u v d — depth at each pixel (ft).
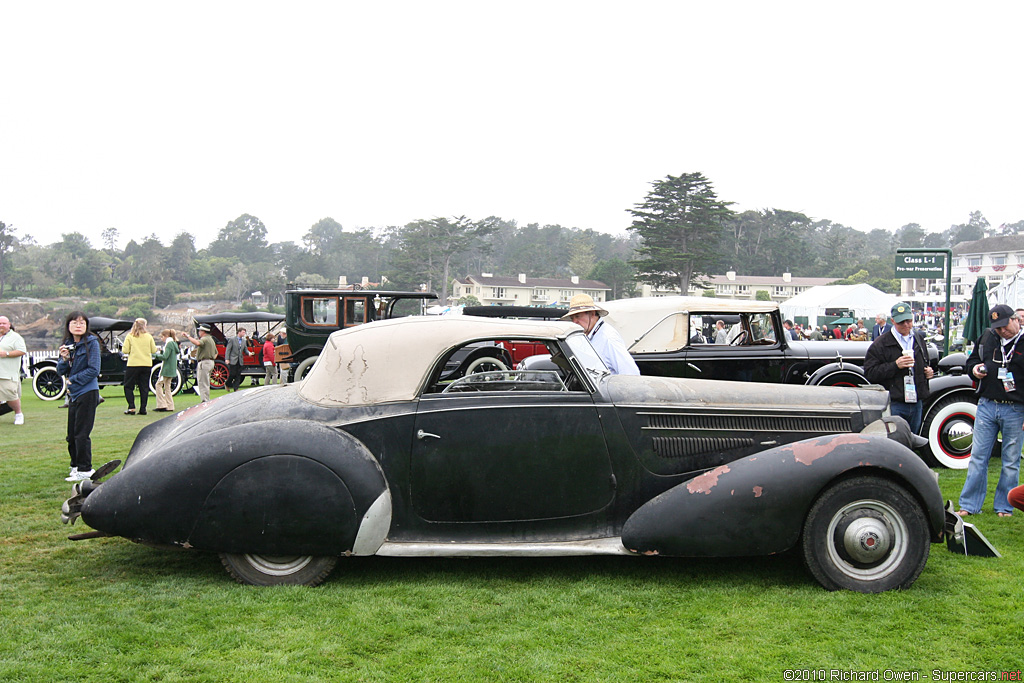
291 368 55.26
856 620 12.00
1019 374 17.57
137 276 398.01
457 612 12.48
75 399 23.00
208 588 13.64
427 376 14.01
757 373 28.89
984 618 12.01
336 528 13.23
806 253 366.63
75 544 16.58
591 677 10.23
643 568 14.74
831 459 13.17
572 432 13.84
